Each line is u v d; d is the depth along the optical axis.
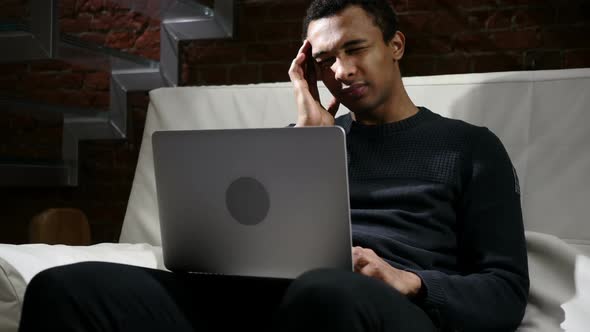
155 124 2.13
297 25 2.90
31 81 3.31
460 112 1.80
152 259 1.72
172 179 1.22
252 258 1.18
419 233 1.40
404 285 1.19
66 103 3.26
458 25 2.70
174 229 1.25
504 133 1.76
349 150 1.53
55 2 2.51
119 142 3.13
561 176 1.70
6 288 1.37
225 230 1.19
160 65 3.04
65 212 2.20
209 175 1.18
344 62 1.49
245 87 2.05
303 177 1.11
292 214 1.13
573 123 1.70
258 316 1.26
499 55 2.65
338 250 1.11
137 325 1.13
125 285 1.13
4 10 2.64
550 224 1.70
